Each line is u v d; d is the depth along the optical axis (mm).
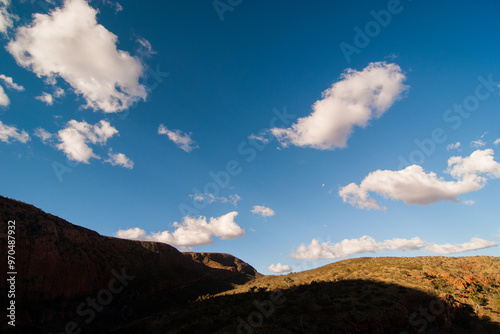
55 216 87688
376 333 42375
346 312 46688
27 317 55625
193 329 46750
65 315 63688
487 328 52344
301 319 43094
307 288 74438
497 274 78312
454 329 51906
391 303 51438
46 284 65750
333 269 109188
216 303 67875
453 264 92438
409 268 85812
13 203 73625
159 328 51750
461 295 65062
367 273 82125
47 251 69625
